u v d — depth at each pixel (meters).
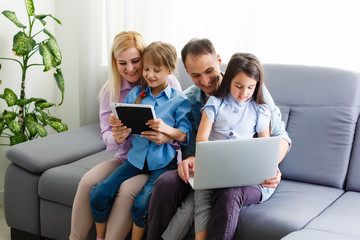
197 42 1.92
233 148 1.63
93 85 3.01
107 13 2.84
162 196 1.78
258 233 1.73
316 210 1.81
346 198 1.95
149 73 1.96
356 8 2.28
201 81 1.92
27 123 2.65
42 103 2.76
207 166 1.64
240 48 2.59
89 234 2.12
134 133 1.89
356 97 2.12
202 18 2.69
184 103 2.02
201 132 1.87
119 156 2.14
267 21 2.48
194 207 1.82
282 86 2.25
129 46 2.04
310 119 2.15
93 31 2.93
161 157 1.96
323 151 2.11
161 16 2.71
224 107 1.91
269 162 1.72
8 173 2.32
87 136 2.62
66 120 3.25
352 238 1.54
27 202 2.29
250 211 1.79
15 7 2.78
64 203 2.16
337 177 2.07
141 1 2.75
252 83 1.80
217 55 2.07
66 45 3.11
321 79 2.19
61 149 2.38
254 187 1.83
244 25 2.55
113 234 1.90
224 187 1.72
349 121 2.08
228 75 1.84
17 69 2.86
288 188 2.06
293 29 2.44
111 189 1.92
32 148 2.32
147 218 1.84
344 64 2.36
